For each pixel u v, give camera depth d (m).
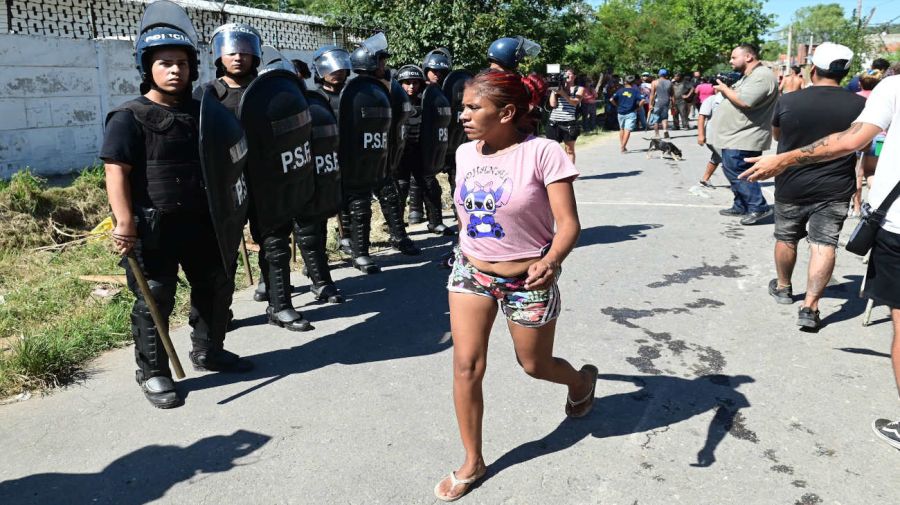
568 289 5.38
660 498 2.74
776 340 4.32
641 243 6.76
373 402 3.59
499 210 2.55
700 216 8.00
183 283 5.37
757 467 2.94
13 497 2.82
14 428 3.37
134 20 10.34
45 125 9.12
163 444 3.21
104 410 3.55
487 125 2.51
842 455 3.02
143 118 3.28
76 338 4.28
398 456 3.07
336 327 4.71
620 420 3.35
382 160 5.75
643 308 4.93
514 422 3.34
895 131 3.01
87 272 5.73
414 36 15.03
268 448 3.16
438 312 4.97
